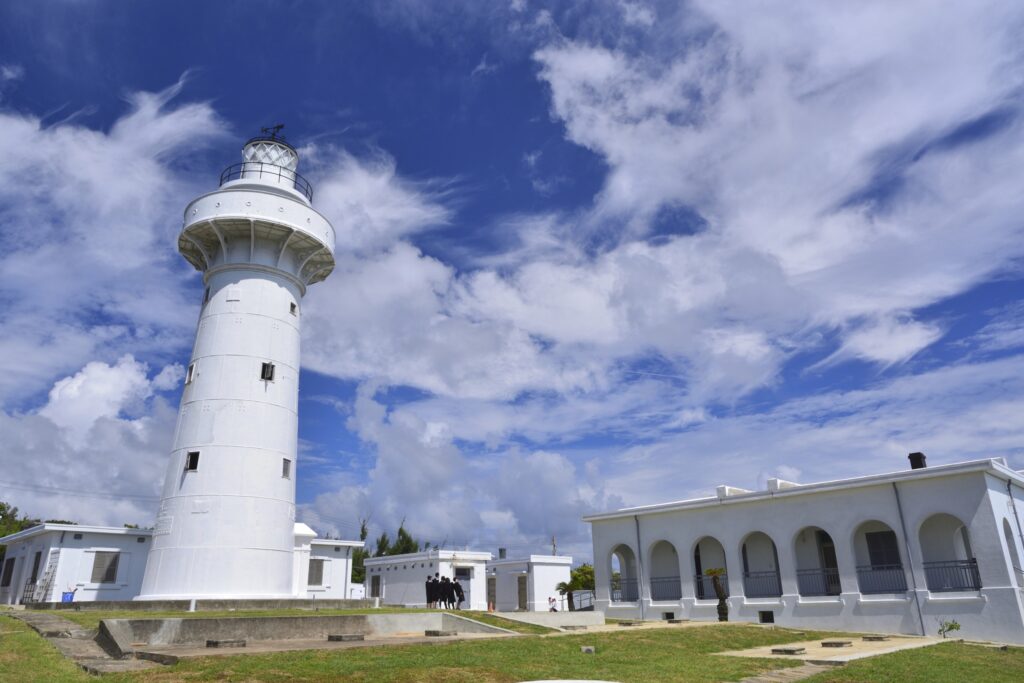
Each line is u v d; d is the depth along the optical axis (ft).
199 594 78.54
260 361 89.97
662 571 121.90
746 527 106.83
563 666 48.06
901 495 92.22
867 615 91.71
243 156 102.01
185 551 80.18
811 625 96.43
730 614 105.09
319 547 123.24
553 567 166.91
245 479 84.17
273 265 94.79
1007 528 89.76
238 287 92.32
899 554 95.61
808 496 100.99
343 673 39.06
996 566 82.89
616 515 121.70
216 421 85.35
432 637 62.85
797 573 100.22
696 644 67.31
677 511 115.34
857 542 99.91
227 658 42.27
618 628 80.79
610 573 122.11
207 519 81.25
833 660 55.72
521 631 72.13
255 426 86.94
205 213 91.97
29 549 114.42
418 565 152.46
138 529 107.76
